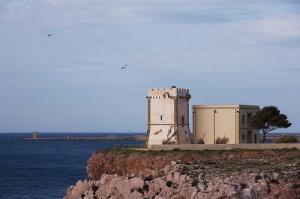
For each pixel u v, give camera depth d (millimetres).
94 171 187375
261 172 136625
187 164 154000
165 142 198250
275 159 157875
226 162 157125
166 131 198875
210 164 153625
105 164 183500
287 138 198750
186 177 136375
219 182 130500
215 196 126125
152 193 139250
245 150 169250
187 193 130750
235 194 124938
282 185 129125
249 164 151375
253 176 132750
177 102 198750
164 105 199500
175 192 134000
